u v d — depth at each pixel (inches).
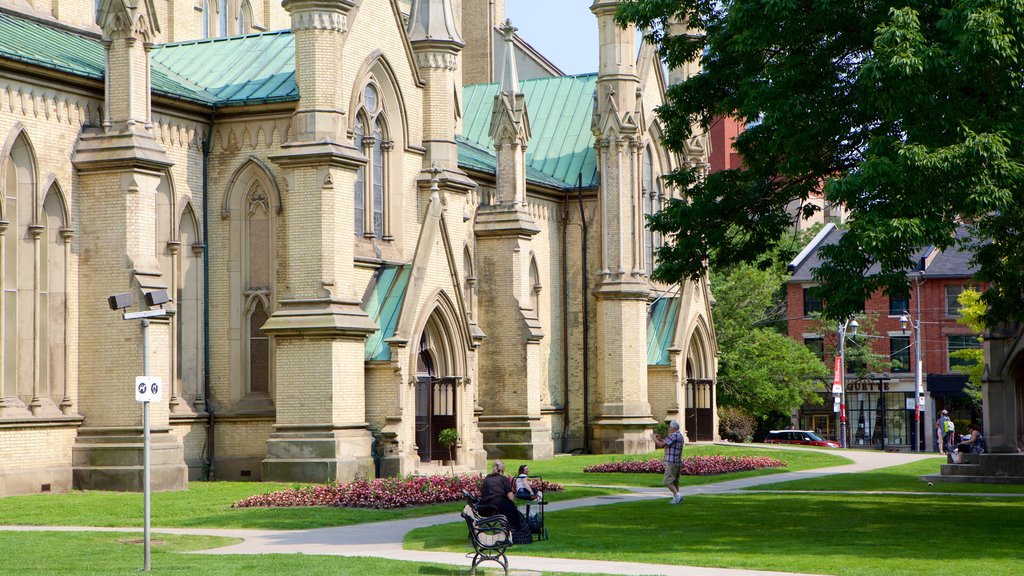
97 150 1600.6
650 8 1317.7
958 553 984.3
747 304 3484.3
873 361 3868.1
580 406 2655.0
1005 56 1055.0
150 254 1610.5
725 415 3410.4
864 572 872.9
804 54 1214.9
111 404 1588.3
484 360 2416.3
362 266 1819.6
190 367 1777.8
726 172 1337.4
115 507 1349.7
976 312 2896.2
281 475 1678.2
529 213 2529.5
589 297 2667.3
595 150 2711.6
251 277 1791.3
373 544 1051.9
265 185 1785.2
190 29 2236.7
